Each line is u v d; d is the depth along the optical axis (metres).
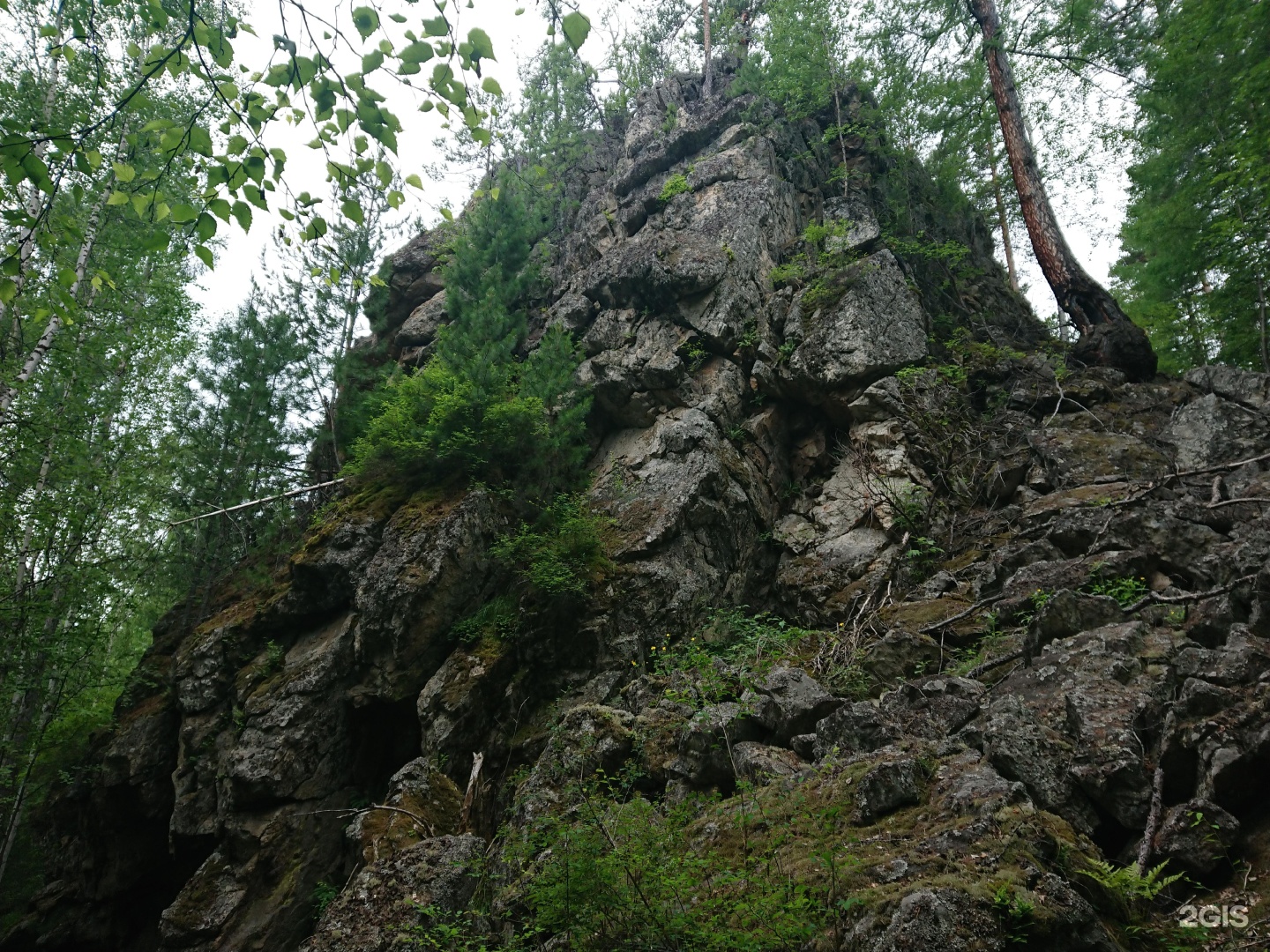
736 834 5.73
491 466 13.05
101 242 14.45
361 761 11.41
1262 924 4.23
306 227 5.36
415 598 11.30
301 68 4.51
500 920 6.41
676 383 13.94
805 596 11.91
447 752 10.31
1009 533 11.05
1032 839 4.64
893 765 5.59
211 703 12.56
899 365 13.65
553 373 13.88
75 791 13.82
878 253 14.88
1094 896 4.42
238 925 10.03
